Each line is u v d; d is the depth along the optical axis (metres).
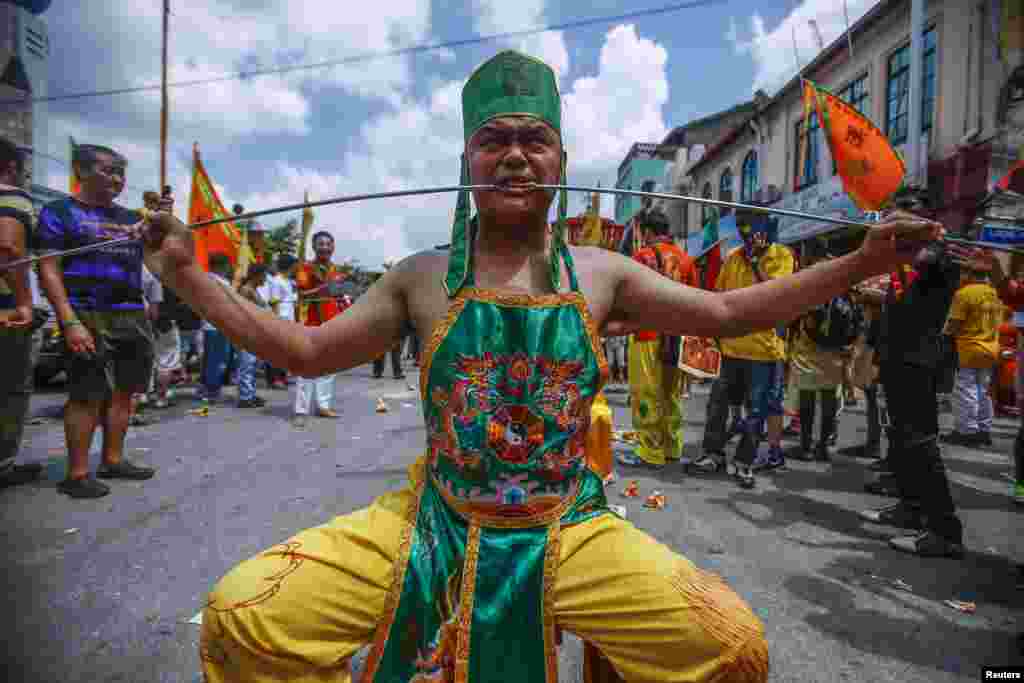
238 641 1.24
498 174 1.46
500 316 1.40
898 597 2.71
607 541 1.36
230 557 2.93
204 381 8.17
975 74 9.78
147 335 4.21
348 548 1.35
